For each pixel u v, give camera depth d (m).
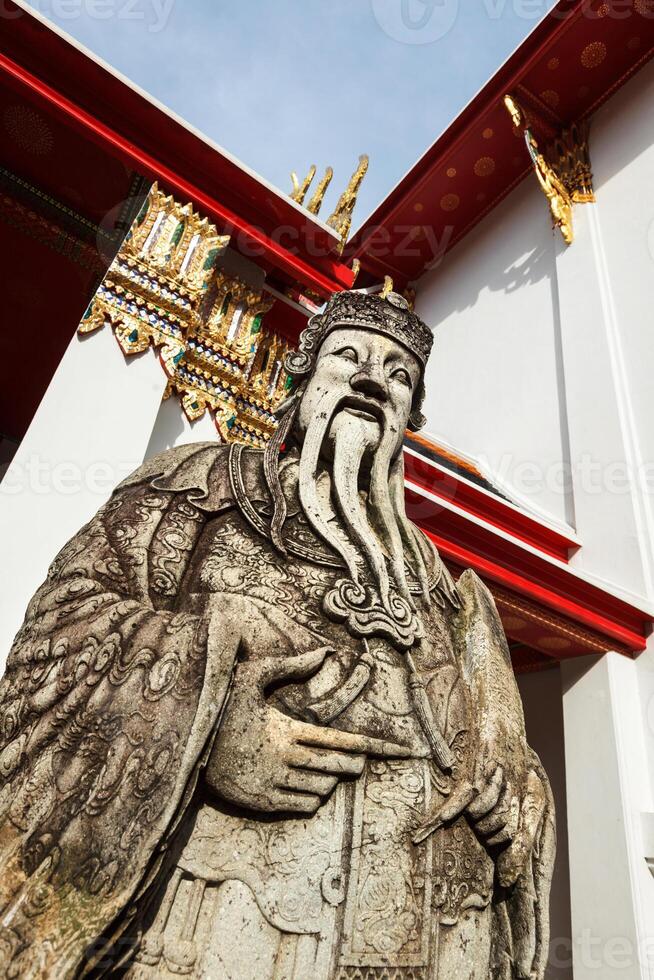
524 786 1.76
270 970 1.31
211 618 1.50
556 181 9.48
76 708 1.36
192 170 4.48
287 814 1.42
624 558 6.80
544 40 8.79
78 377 3.64
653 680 5.96
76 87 4.09
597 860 5.42
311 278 4.98
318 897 1.39
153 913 1.29
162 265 4.11
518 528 6.81
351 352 2.29
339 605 1.75
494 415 9.87
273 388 5.09
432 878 1.53
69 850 1.22
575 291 8.77
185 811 1.30
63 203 4.77
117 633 1.46
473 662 1.97
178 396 4.23
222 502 1.93
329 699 1.56
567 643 6.16
